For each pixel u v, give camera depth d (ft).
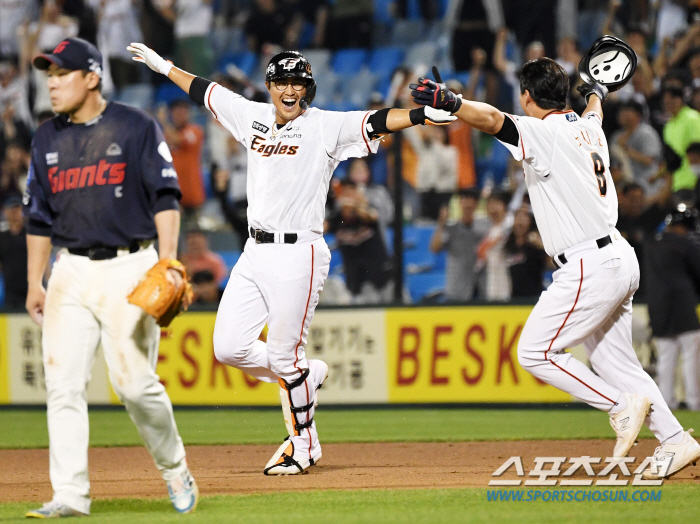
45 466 77.05
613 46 69.62
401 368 121.19
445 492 56.24
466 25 164.96
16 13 186.60
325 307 123.95
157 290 45.83
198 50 185.57
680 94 134.00
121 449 88.12
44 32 180.96
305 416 67.46
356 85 177.17
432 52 178.91
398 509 50.16
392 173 131.23
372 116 61.72
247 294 65.72
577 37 163.73
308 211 63.87
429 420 109.19
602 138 62.80
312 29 185.37
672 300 111.45
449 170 144.36
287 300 63.93
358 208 133.08
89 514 49.21
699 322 111.96
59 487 48.37
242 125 66.03
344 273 134.41
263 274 64.13
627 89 142.10
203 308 125.39
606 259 59.67
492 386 118.11
